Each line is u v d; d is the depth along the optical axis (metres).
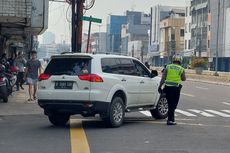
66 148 14.41
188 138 16.64
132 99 20.50
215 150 14.37
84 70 18.58
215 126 20.38
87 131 18.16
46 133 17.52
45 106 19.09
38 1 30.33
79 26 33.09
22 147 14.53
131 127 19.47
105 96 18.66
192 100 36.72
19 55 37.72
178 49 168.12
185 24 159.12
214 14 134.62
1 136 16.72
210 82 78.50
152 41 197.12
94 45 142.38
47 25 30.92
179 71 20.30
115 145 15.02
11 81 32.59
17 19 29.11
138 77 20.94
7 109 25.47
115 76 19.38
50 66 19.27
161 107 22.77
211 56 134.12
